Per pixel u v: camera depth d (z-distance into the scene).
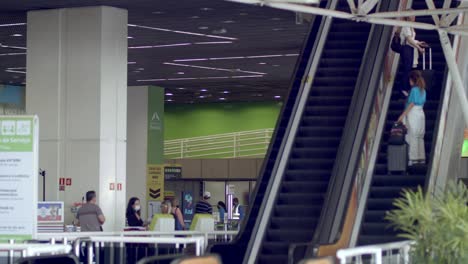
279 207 17.61
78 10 24.05
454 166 19.31
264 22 27.09
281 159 18.36
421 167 17.98
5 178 14.74
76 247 13.51
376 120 18.38
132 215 25.09
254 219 17.91
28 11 24.47
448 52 16.91
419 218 11.73
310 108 19.77
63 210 21.50
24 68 38.09
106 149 23.83
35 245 11.30
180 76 40.91
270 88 45.47
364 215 16.84
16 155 14.70
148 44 31.72
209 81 42.75
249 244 16.66
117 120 24.19
